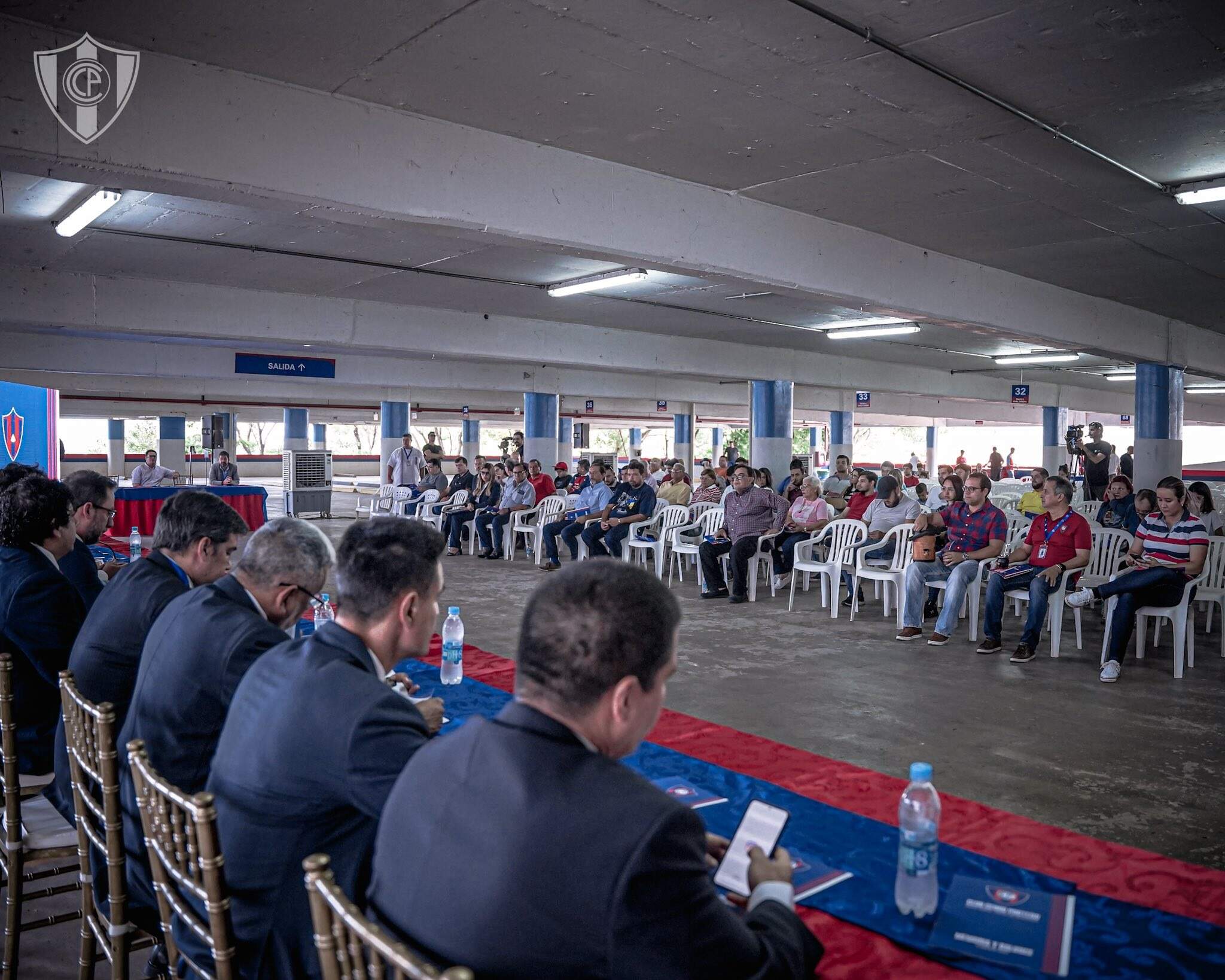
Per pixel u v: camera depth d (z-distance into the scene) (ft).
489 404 89.15
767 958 3.78
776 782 9.16
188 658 6.24
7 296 29.12
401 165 16.33
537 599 3.97
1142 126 16.76
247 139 14.69
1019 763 13.14
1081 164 18.80
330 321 35.19
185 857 5.13
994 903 5.84
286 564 6.82
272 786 4.85
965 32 13.21
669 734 11.08
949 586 21.44
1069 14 12.64
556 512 38.29
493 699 10.78
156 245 26.22
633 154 18.66
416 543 5.58
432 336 37.81
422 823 3.72
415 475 54.44
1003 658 20.03
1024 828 7.76
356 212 16.28
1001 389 65.92
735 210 21.39
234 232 24.71
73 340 42.29
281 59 14.17
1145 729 14.78
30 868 9.71
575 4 12.44
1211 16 12.65
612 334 43.32
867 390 56.54
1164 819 11.09
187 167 14.12
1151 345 36.19
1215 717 15.51
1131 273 29.04
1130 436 110.83
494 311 38.34
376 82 15.07
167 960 6.30
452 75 14.78
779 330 42.98
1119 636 18.04
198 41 13.53
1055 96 15.48
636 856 3.31
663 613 3.93
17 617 8.61
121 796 6.50
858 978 5.01
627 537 33.88
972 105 15.81
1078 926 5.70
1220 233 23.82
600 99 15.74
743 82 14.98
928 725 14.97
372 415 97.91
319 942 3.81
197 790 6.21
